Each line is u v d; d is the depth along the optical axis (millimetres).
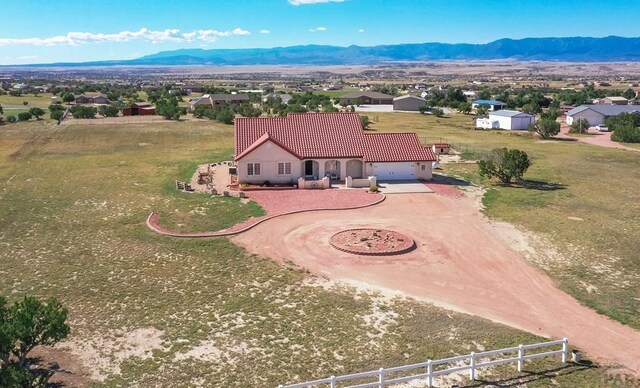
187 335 26500
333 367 23859
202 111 129125
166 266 35188
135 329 27062
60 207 48656
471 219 45625
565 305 30203
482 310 29516
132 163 69562
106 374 23281
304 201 50719
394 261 36219
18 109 146500
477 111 143750
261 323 27672
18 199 51188
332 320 28047
